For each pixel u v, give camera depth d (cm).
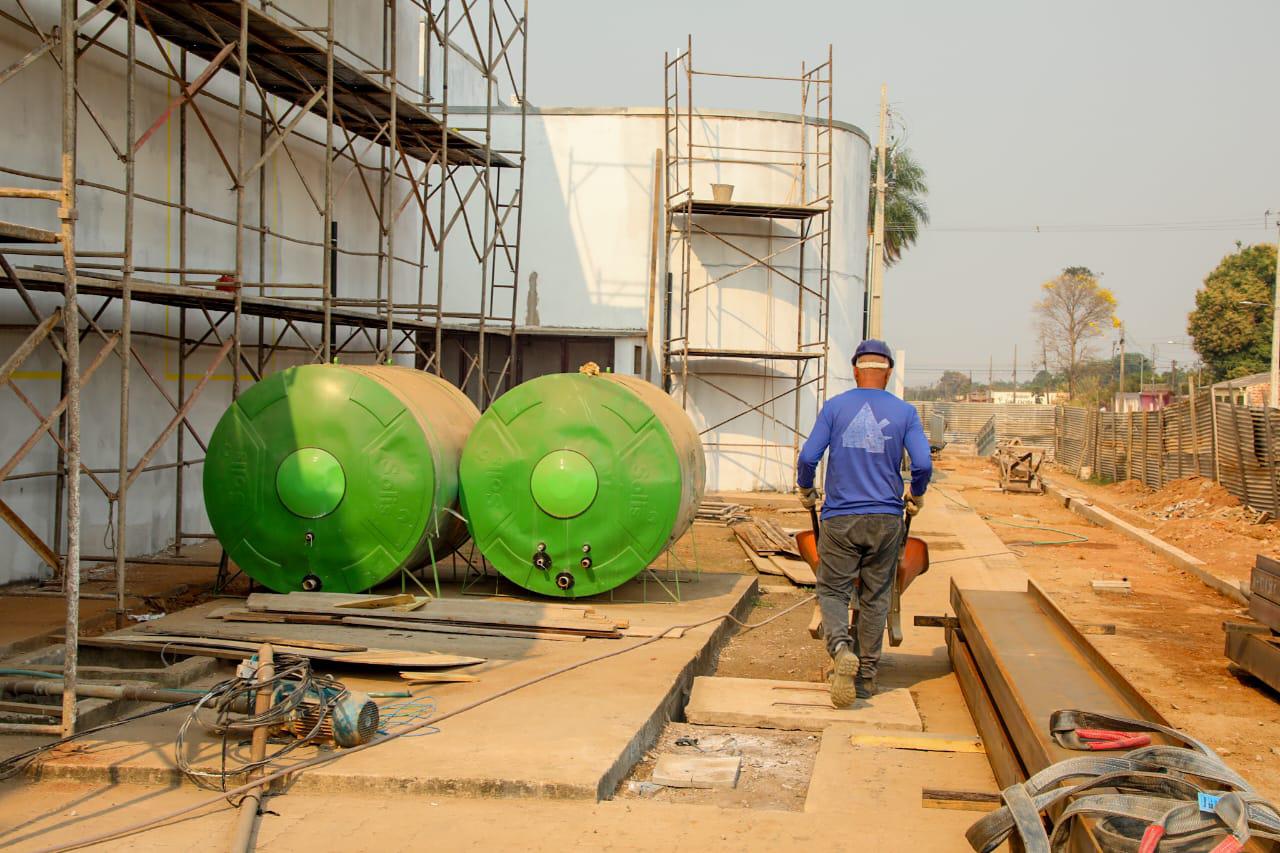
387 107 1462
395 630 830
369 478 920
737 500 2148
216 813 495
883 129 2680
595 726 602
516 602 920
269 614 854
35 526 1044
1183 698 800
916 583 1309
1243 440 1902
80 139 1094
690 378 2327
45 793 520
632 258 2306
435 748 560
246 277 1405
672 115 2284
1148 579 1384
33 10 1018
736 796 545
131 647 730
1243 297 6519
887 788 544
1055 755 438
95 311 1116
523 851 457
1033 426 4903
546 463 950
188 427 1214
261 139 1414
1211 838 334
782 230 2352
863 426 681
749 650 913
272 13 1363
